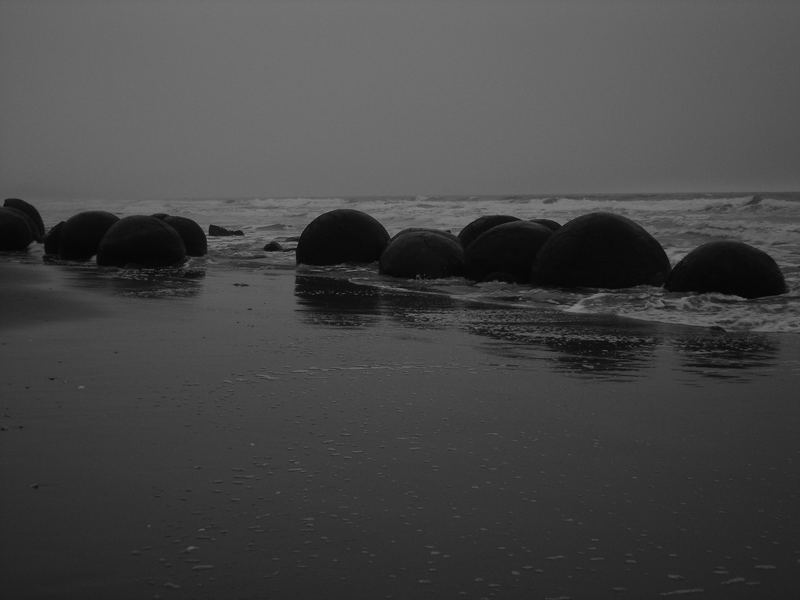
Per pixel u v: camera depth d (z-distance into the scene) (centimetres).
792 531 364
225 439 489
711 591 311
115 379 643
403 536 357
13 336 844
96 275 1566
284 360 732
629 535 359
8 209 2361
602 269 1338
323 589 310
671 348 820
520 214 3956
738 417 551
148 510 381
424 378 664
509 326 965
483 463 452
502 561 334
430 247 1565
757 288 1209
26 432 500
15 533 355
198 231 2094
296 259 1867
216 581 315
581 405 580
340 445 480
